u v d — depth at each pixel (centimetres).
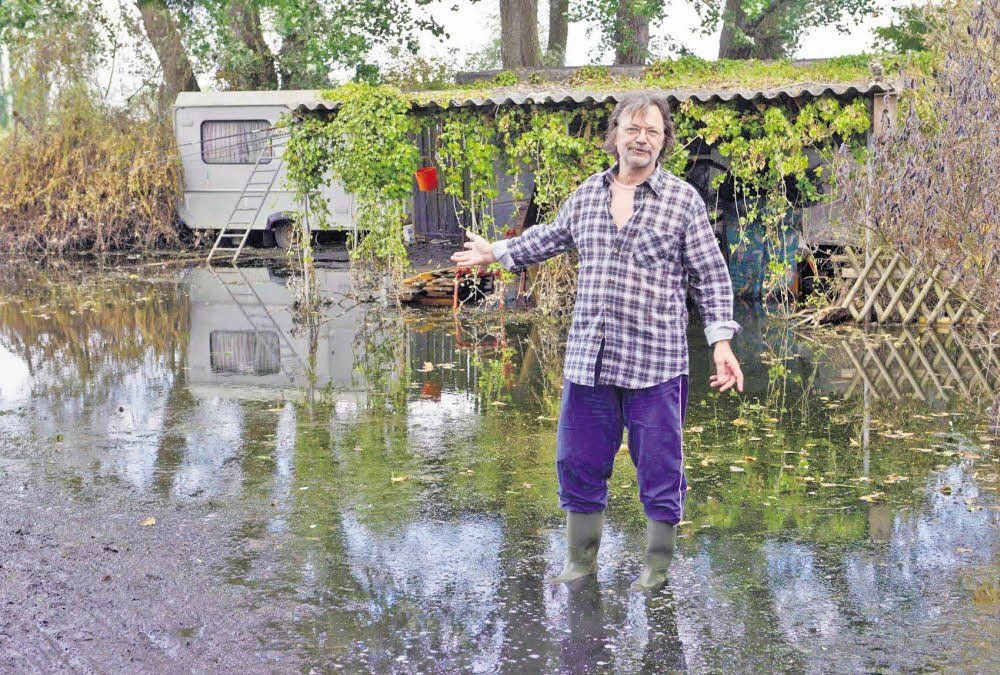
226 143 2134
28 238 2212
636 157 433
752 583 459
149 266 1930
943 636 405
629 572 474
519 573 474
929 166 905
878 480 616
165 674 379
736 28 2434
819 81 1287
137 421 774
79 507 572
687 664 384
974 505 566
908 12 1272
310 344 1120
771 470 638
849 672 377
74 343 1128
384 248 1417
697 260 440
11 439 721
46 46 2234
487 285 1472
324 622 423
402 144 1376
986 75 867
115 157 2194
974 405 808
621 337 441
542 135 1315
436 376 941
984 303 861
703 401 832
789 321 1238
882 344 1080
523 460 664
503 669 381
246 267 1903
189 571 478
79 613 433
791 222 1308
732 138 1319
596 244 442
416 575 472
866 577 466
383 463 659
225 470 644
